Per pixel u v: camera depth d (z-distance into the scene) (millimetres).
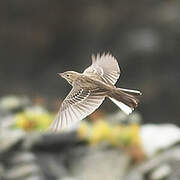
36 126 14219
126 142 14234
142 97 26047
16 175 12883
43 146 13602
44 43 27422
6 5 26969
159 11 26750
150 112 26109
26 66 27234
